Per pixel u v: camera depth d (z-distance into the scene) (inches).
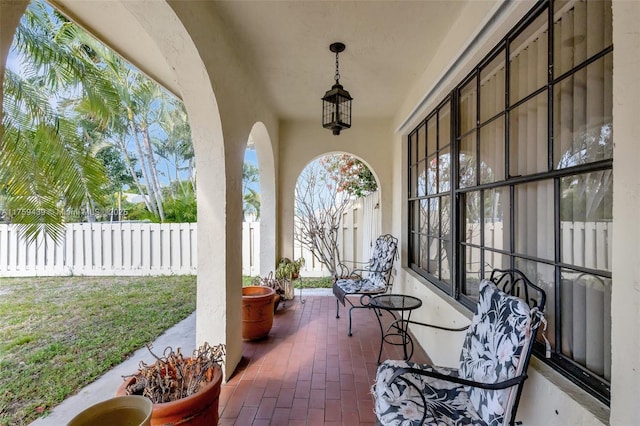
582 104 50.5
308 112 167.3
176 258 252.7
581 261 50.5
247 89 113.7
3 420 76.9
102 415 49.3
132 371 100.4
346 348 116.3
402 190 155.6
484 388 48.6
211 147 91.7
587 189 49.6
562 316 54.2
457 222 96.6
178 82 82.5
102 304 170.4
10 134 122.6
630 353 34.0
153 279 235.0
